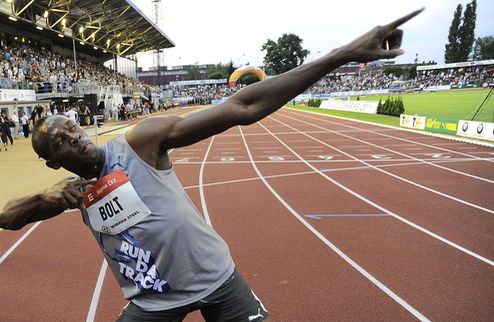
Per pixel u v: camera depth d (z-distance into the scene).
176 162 13.77
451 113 27.69
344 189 9.06
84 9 31.91
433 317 3.77
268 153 15.21
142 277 1.65
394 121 26.34
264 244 5.75
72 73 33.56
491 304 3.98
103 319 3.90
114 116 34.09
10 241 6.14
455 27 87.31
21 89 22.23
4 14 26.78
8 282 4.73
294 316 3.82
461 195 8.39
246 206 7.83
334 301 4.09
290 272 4.80
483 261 5.05
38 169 12.39
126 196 1.54
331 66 1.41
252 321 1.78
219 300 1.74
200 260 1.67
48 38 38.19
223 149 16.84
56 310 4.08
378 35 1.37
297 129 24.72
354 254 5.32
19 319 3.93
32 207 1.59
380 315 3.81
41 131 1.50
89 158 1.53
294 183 9.80
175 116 1.63
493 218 6.83
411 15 1.37
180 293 1.68
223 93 78.38
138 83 55.56
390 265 4.95
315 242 5.79
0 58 24.05
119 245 1.64
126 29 43.12
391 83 78.12
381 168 11.51
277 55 90.19
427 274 4.69
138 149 1.56
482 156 13.22
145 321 1.71
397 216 6.99
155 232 1.57
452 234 6.06
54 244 5.96
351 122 27.98
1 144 18.27
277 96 1.47
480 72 72.12
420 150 14.80
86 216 1.66
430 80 77.50
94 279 4.76
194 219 1.68
